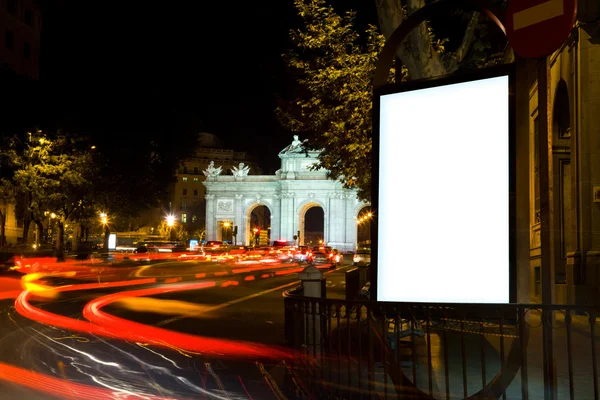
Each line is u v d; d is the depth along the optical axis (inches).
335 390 221.1
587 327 420.5
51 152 1574.8
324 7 666.2
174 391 264.1
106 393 260.4
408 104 196.4
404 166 195.3
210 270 1505.9
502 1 340.5
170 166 1726.1
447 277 187.5
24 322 492.1
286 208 4407.0
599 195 476.7
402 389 184.7
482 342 172.9
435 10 207.3
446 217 188.7
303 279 353.4
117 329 458.0
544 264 164.4
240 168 4628.4
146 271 1403.8
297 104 723.4
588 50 482.3
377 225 197.8
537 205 666.8
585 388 239.8
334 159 754.2
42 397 252.8
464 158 187.5
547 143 164.9
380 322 222.8
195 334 438.3
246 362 328.2
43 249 2101.4
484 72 184.5
